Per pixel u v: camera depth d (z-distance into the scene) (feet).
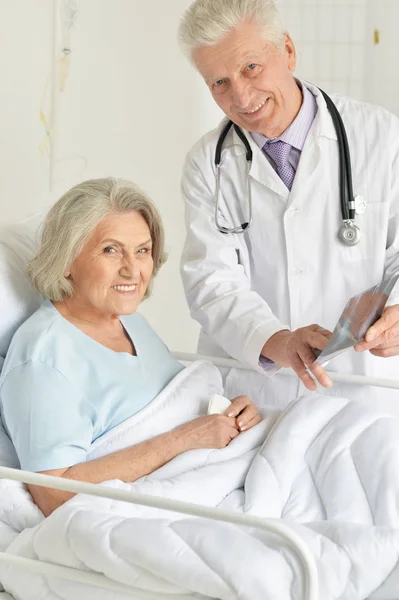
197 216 6.41
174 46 10.37
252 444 5.33
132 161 9.71
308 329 5.45
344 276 6.21
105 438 4.98
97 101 8.89
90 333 5.29
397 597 3.83
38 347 4.87
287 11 12.09
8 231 5.81
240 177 6.34
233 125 6.41
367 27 11.97
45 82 7.82
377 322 5.16
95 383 5.03
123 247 5.11
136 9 9.50
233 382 6.31
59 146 8.21
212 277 6.23
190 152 6.63
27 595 4.11
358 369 6.30
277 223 6.23
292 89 6.03
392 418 5.16
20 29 7.42
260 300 6.11
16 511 4.54
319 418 5.26
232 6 5.43
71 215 5.07
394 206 6.16
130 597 3.87
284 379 6.23
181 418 5.41
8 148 7.38
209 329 6.21
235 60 5.51
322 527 4.03
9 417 4.76
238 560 3.65
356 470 4.88
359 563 3.80
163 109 10.25
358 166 6.16
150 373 5.49
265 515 4.69
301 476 5.00
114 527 3.89
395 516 4.54
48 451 4.61
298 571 3.67
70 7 7.63
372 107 6.31
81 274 5.13
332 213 6.16
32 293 5.50
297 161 6.21
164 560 3.70
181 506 3.67
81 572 3.91
